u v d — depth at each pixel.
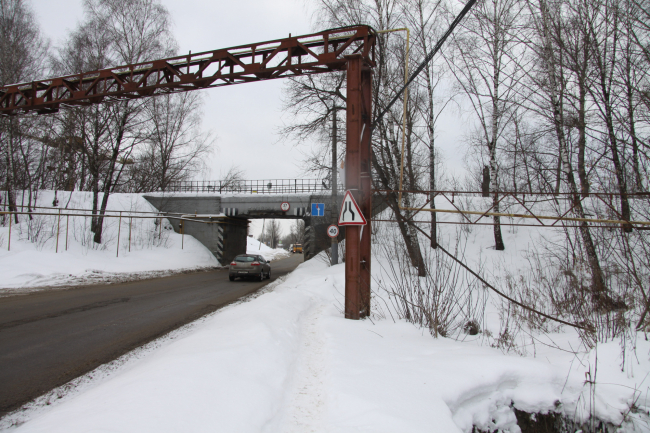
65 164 31.20
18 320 8.00
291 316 7.39
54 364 5.10
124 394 3.14
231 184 34.47
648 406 3.99
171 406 2.85
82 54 22.09
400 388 3.63
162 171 34.31
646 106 10.43
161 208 30.28
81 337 6.59
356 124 7.99
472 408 3.82
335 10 15.11
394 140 16.72
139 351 5.66
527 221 19.09
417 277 7.86
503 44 14.30
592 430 4.09
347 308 7.70
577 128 12.13
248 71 9.97
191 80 10.83
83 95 12.11
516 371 4.34
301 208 28.52
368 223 8.26
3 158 24.73
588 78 11.07
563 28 11.61
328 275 14.64
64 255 18.67
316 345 5.66
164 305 10.30
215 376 3.55
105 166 28.06
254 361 4.18
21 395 4.02
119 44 21.86
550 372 4.39
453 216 21.25
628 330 5.93
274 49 9.84
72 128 23.75
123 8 21.61
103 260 20.58
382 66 15.46
